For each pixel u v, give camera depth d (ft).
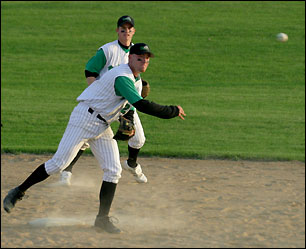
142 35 293.23
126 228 66.90
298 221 71.00
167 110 64.34
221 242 61.36
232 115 167.84
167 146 127.54
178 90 213.25
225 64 256.73
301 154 119.65
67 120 155.84
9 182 90.22
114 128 150.51
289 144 133.18
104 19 320.29
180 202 79.97
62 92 204.03
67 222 68.69
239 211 75.51
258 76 239.91
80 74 239.09
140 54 64.13
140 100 63.21
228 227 67.77
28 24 310.86
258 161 112.47
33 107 172.55
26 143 127.85
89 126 66.85
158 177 96.68
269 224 69.46
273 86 222.69
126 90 63.72
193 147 126.62
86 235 63.26
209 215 73.41
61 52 270.46
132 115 71.31
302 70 248.11
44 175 68.23
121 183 92.27
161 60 260.21
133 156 90.07
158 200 81.20
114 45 86.02
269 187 90.17
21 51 269.85
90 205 77.82
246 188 89.15
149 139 136.05
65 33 298.15
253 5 347.56
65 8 341.21
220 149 125.29
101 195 66.44
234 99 195.93
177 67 251.19
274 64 256.52
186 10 337.31
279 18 321.73
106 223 65.41
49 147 119.55
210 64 256.73
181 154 115.75
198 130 147.54
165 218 71.67
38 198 81.20
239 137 140.05
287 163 110.93
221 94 205.77
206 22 314.96
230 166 107.04
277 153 118.42
